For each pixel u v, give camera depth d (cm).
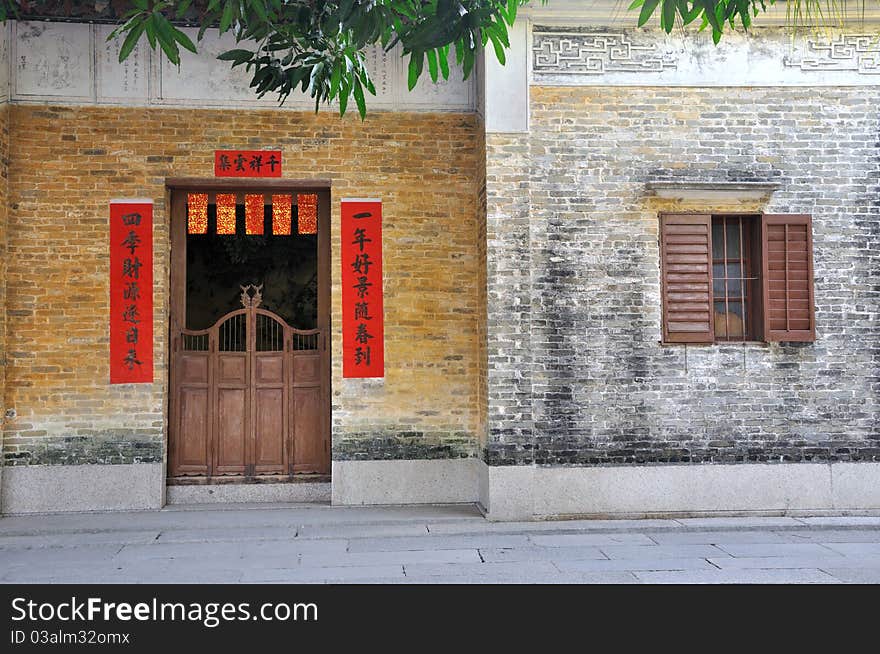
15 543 750
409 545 752
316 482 900
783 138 876
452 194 902
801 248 870
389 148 897
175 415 888
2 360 832
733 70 877
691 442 854
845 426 863
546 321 852
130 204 864
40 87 855
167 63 872
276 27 612
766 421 859
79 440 848
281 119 886
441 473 887
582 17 860
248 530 794
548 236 857
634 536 789
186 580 643
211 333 899
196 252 980
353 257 888
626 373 855
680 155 870
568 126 864
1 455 834
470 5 534
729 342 866
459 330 896
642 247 863
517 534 793
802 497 855
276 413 902
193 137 873
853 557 708
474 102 906
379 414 881
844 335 869
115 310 857
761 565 682
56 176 855
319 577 647
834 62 884
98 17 862
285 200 908
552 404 848
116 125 864
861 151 880
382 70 898
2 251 834
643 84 871
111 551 734
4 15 672
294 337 909
